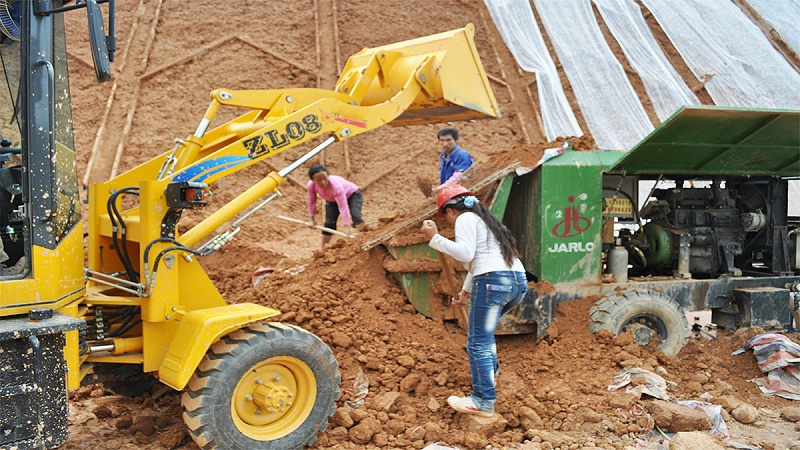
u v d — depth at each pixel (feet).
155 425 15.08
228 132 17.60
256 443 13.33
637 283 19.29
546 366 17.43
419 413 15.43
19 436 10.84
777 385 17.33
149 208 13.25
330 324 17.21
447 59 17.08
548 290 18.53
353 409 15.25
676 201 20.90
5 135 13.69
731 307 20.16
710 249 20.90
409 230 18.56
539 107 46.19
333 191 24.89
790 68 51.31
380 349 16.90
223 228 32.65
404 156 42.06
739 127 18.13
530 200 19.08
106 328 14.65
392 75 17.80
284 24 49.67
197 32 47.44
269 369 13.75
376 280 18.74
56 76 12.34
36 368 10.93
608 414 15.34
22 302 11.31
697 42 52.85
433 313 18.35
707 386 17.25
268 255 28.66
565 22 53.16
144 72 43.45
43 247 11.52
